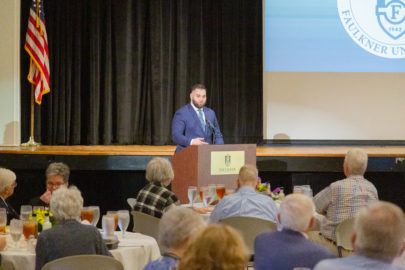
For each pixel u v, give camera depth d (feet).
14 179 15.69
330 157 24.89
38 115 30.04
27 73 29.81
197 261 6.75
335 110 30.45
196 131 22.04
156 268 8.33
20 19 29.32
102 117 30.27
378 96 30.37
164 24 30.22
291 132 30.55
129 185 26.09
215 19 30.37
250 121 30.45
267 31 30.48
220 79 30.60
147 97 30.63
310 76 30.45
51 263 9.96
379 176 25.98
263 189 18.70
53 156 25.18
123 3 30.04
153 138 30.32
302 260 9.39
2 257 11.82
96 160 25.09
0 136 28.89
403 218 7.70
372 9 30.12
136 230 15.07
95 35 29.94
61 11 29.89
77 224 10.93
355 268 7.60
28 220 12.91
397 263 14.08
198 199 18.78
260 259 9.66
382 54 30.22
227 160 18.69
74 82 30.04
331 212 15.17
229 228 6.99
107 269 10.28
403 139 30.40
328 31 30.35
